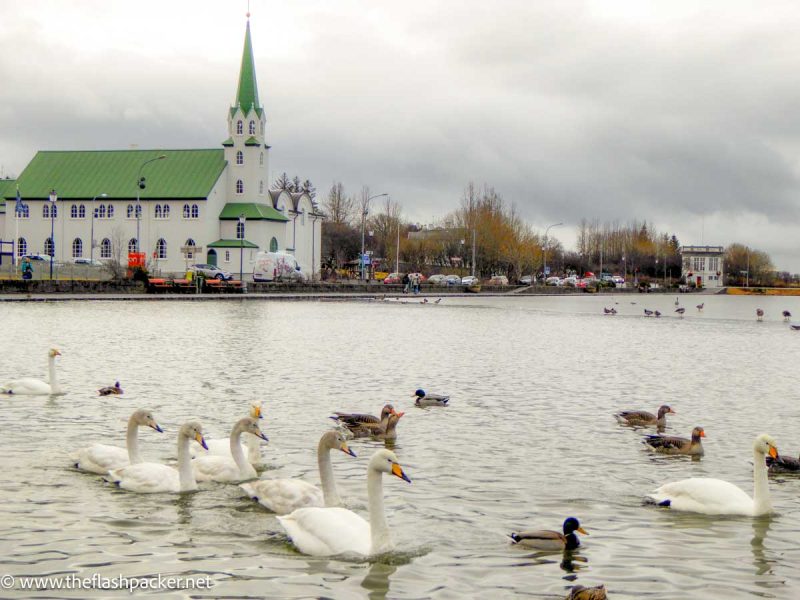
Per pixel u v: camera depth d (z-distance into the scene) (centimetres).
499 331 5862
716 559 1238
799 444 2095
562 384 3111
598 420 2347
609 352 4469
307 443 1958
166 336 4684
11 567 1159
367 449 1928
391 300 10844
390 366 3553
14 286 8262
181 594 1084
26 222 14150
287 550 1246
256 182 13862
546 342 5009
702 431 1941
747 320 8231
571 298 13650
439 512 1441
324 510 1306
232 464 1614
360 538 1239
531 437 2092
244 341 4503
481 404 2602
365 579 1144
